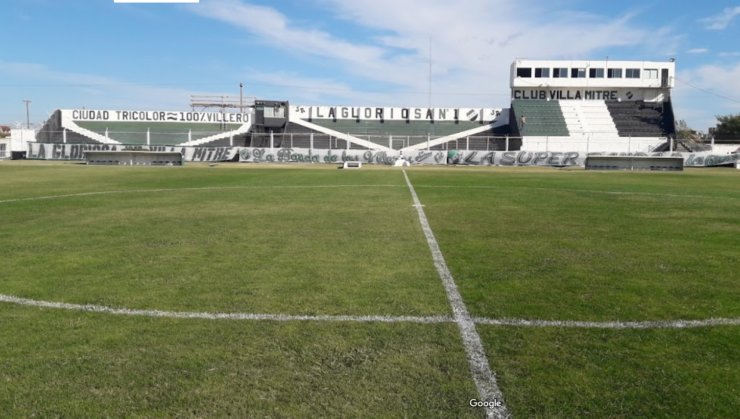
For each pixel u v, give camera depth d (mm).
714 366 3418
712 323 4188
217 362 3467
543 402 2967
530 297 4848
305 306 4582
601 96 59125
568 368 3383
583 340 3836
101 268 5957
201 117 63125
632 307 4574
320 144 53375
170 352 3623
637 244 7441
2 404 2945
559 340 3836
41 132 48625
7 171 26891
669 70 57250
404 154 44750
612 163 37000
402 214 10500
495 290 5070
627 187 18531
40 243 7426
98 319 4266
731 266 6117
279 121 54219
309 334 3939
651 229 8781
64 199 13398
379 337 3881
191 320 4238
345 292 5000
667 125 54062
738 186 19812
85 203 12523
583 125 54000
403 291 5031
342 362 3467
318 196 14266
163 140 55406
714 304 4668
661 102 56812
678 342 3805
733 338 3883
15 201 12898
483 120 58438
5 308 4539
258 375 3287
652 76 57531
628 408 2908
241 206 11906
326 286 5203
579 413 2857
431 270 5855
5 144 46719
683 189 17812
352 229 8633
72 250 6953
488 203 12602
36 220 9688
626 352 3629
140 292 5004
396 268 5953
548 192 15867
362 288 5129
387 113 58844
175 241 7582
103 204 12328
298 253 6758
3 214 10516
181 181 20312
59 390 3105
